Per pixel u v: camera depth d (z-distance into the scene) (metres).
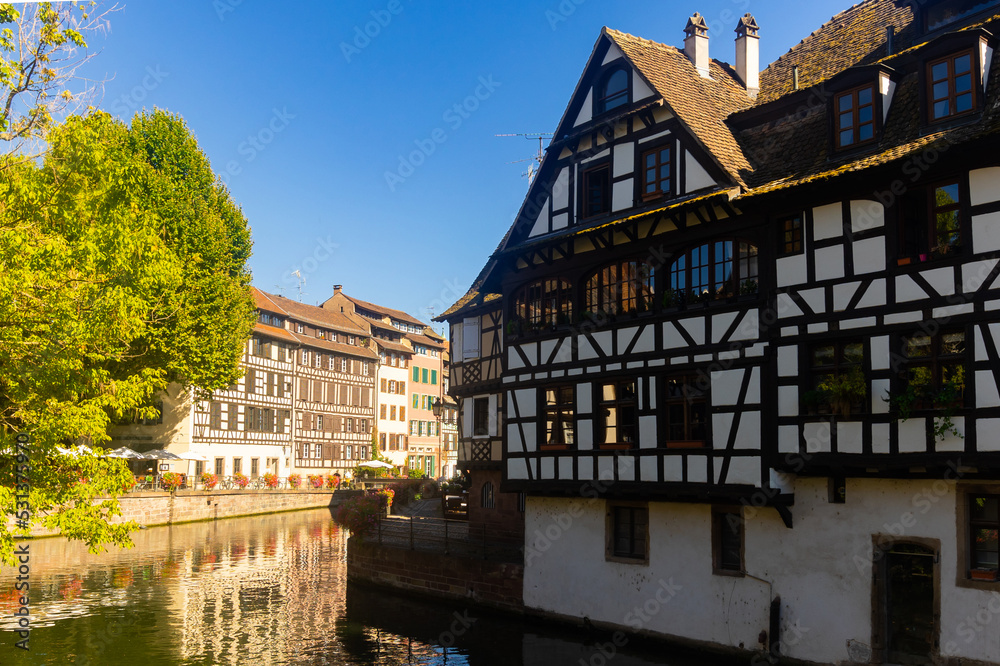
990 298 11.71
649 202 16.64
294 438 56.50
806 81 17.34
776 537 14.26
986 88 12.47
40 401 10.57
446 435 77.69
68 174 10.77
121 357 12.71
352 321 66.44
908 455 12.30
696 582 15.36
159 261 12.13
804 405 13.64
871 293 13.04
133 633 17.03
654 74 17.12
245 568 26.28
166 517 39.28
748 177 15.33
